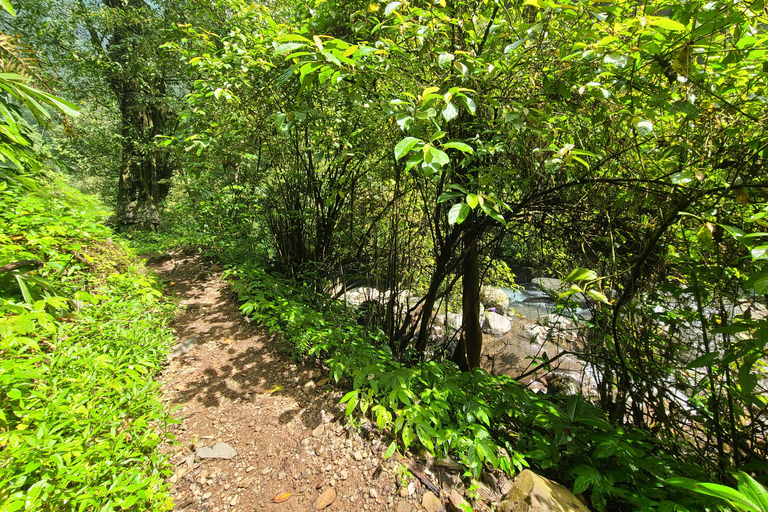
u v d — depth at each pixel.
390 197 3.09
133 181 8.77
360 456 1.74
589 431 1.73
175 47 3.14
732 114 1.37
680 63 1.10
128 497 1.27
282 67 2.41
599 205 1.91
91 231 2.95
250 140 3.05
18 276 1.84
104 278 2.83
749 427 1.71
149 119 8.73
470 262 2.92
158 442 1.65
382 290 3.15
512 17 1.58
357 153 2.43
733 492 0.78
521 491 1.39
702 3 1.05
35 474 1.22
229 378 2.42
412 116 1.22
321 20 2.12
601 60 1.25
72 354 1.84
